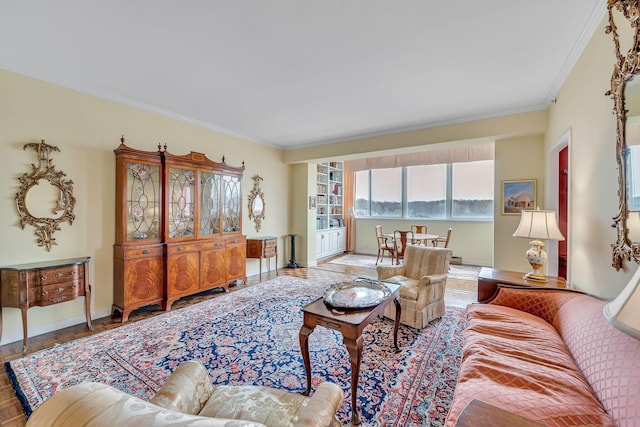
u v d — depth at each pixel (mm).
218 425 583
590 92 2123
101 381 1990
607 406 1109
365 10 1865
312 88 3090
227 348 2465
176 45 2273
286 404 1179
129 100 3400
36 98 2754
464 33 2121
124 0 1758
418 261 3389
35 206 2746
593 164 2078
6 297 2467
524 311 2211
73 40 2197
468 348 1673
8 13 1870
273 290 4262
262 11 1872
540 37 2166
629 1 1373
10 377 2027
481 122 3910
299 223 6145
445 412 1685
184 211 3811
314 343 2570
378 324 3000
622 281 1671
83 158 3072
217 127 4504
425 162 6926
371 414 1674
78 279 2801
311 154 5617
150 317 3199
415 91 3164
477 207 6570
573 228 2500
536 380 1299
